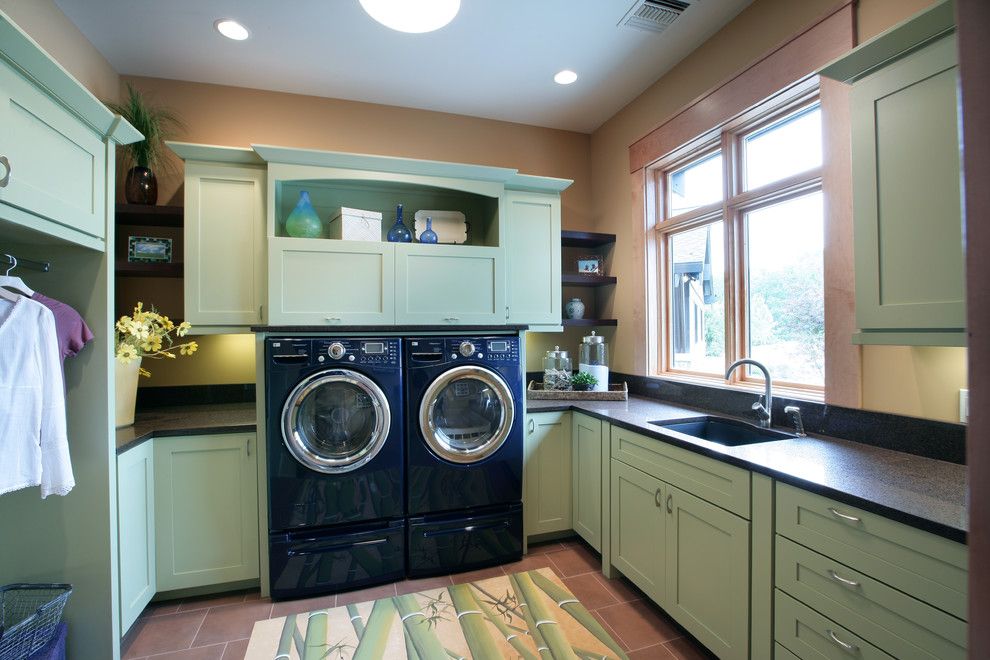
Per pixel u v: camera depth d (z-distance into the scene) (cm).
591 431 255
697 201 283
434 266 265
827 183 188
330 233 284
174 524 214
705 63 252
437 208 314
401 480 235
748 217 246
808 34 194
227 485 221
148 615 208
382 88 294
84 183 160
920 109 125
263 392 222
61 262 169
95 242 167
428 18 188
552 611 210
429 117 325
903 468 144
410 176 268
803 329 217
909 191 128
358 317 250
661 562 196
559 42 249
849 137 180
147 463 206
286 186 282
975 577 42
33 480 141
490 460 249
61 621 169
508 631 195
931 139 123
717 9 227
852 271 179
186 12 219
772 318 232
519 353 258
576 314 335
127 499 188
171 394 277
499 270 277
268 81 283
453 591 227
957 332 118
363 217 263
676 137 272
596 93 305
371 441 228
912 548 109
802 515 136
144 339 226
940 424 153
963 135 45
